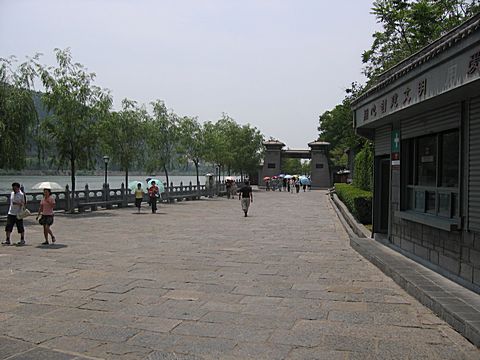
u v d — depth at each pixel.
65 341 5.35
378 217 12.80
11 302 6.97
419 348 5.10
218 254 11.44
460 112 7.29
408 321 6.02
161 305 6.80
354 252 11.77
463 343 5.23
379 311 6.47
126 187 30.52
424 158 9.43
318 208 29.50
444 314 5.97
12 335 5.55
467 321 5.37
